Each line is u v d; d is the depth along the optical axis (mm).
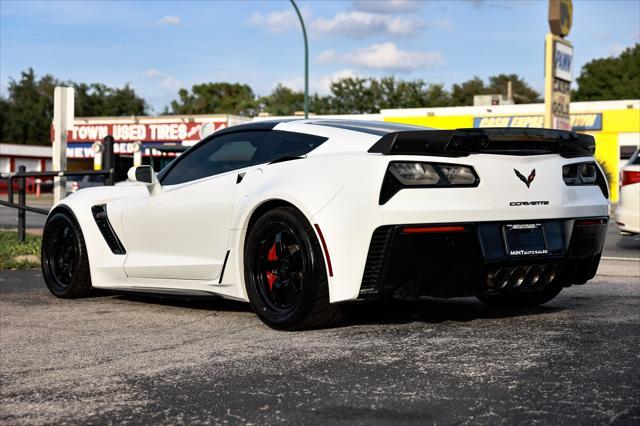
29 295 5672
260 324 4293
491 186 3930
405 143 3807
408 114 37750
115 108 88625
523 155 4055
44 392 2932
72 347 3762
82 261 5379
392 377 3010
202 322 4406
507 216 3957
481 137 3865
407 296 3891
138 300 5371
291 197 3980
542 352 3408
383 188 3752
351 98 71938
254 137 4582
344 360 3318
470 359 3287
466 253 3859
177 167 4988
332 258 3836
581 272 4438
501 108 36031
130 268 5074
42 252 5652
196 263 4645
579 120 35219
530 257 4023
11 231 11594
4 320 4574
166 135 44875
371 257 3789
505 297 4801
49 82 86562
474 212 3857
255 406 2668
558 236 4164
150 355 3539
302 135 4340
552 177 4148
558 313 4543
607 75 68125
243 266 4332
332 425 2441
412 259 3781
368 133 4098
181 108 90750
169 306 5074
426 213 3762
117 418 2584
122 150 45906
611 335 3799
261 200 4160
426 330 3984
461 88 80750
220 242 4500
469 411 2547
